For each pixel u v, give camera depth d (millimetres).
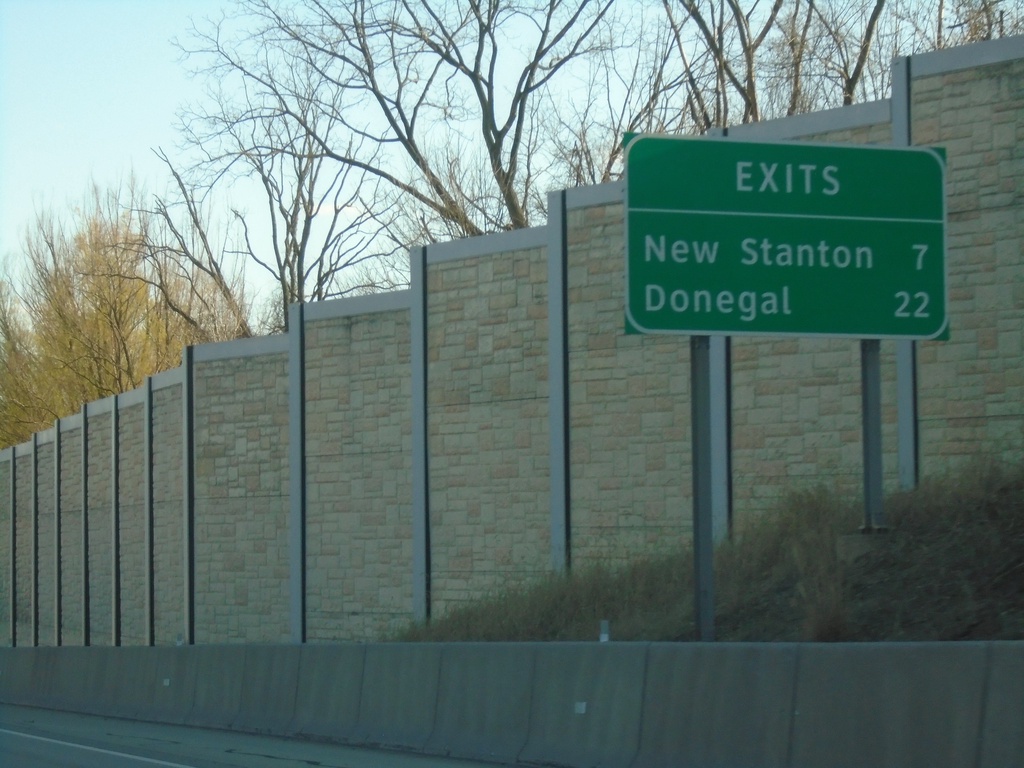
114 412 32531
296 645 16266
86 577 34500
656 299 12500
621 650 11633
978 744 8742
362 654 14992
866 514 14086
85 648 22266
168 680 19125
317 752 13992
